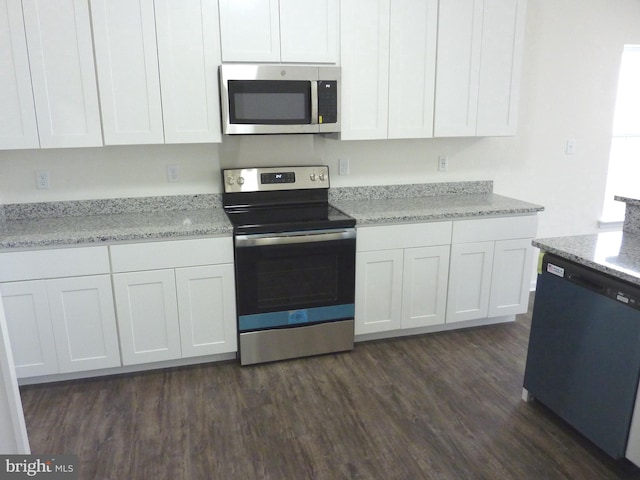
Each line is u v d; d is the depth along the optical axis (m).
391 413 2.43
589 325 2.08
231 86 2.68
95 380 2.73
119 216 2.96
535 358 2.44
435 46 3.04
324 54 2.86
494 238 3.22
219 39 2.69
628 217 2.50
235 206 3.13
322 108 2.86
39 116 2.54
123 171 3.00
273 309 2.84
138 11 2.55
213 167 3.13
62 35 2.49
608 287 1.97
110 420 2.38
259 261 2.74
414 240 3.05
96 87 2.59
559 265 2.23
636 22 3.81
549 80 3.73
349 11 2.85
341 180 3.42
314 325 2.95
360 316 3.08
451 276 3.19
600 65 3.82
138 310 2.67
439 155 3.60
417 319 3.21
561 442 2.23
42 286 2.50
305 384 2.70
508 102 3.28
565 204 4.06
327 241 2.82
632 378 1.89
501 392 2.63
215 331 2.82
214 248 2.69
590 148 3.99
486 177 3.77
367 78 2.96
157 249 2.61
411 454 2.14
